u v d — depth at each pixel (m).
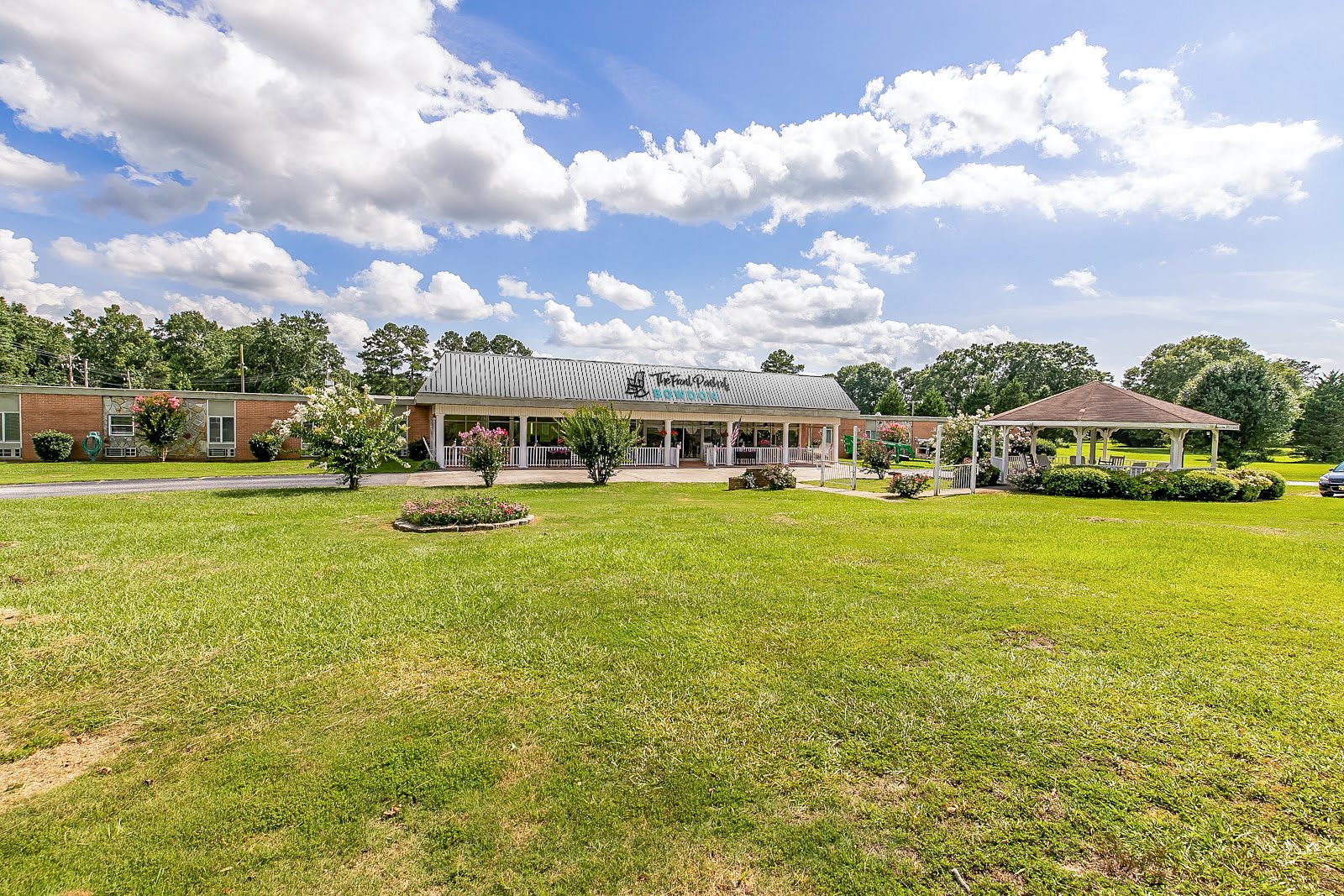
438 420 23.70
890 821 2.72
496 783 3.02
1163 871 2.41
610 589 6.35
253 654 4.66
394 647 4.80
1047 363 76.56
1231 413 27.75
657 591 6.29
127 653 4.66
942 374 85.69
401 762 3.20
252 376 60.78
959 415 32.44
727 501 14.61
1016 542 9.05
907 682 4.10
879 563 7.62
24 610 5.69
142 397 24.05
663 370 30.44
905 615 5.50
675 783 3.01
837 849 2.56
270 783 3.04
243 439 25.56
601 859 2.51
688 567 7.37
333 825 2.72
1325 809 2.75
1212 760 3.15
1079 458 21.52
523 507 11.20
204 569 7.28
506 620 5.42
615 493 16.59
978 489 18.81
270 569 7.26
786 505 13.84
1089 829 2.65
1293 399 27.88
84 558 7.78
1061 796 2.88
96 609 5.71
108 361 63.28
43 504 12.69
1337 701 3.79
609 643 4.85
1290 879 2.36
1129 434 55.44
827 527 10.42
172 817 2.77
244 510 12.12
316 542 8.91
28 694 4.03
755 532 9.77
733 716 3.66
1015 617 5.42
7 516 11.07
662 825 2.72
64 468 20.77
